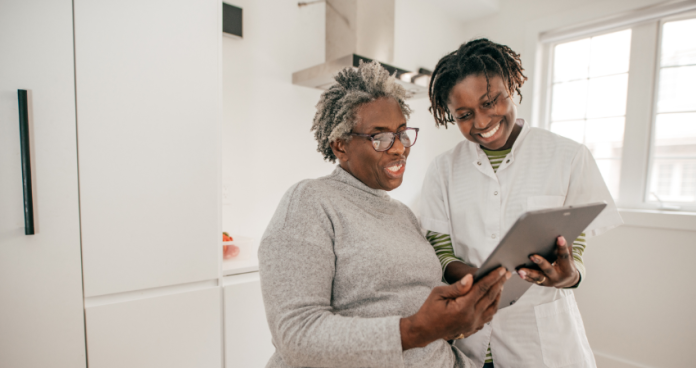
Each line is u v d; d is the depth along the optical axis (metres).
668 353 1.81
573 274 0.63
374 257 0.65
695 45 1.82
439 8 2.51
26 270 0.96
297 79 1.84
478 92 0.78
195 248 1.21
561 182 0.84
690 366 1.75
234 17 1.65
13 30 0.91
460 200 0.96
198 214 1.21
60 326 1.01
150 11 1.11
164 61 1.13
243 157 1.76
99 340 1.06
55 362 1.00
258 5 1.77
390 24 1.95
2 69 0.91
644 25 1.95
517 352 0.85
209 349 1.26
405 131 0.75
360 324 0.54
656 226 1.81
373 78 0.72
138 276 1.11
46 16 0.95
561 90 2.28
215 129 1.24
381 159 0.71
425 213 1.03
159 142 1.13
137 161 1.10
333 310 0.64
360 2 1.80
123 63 1.06
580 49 2.19
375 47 1.89
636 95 1.99
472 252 0.93
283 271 0.58
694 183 1.85
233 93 1.71
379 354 0.52
